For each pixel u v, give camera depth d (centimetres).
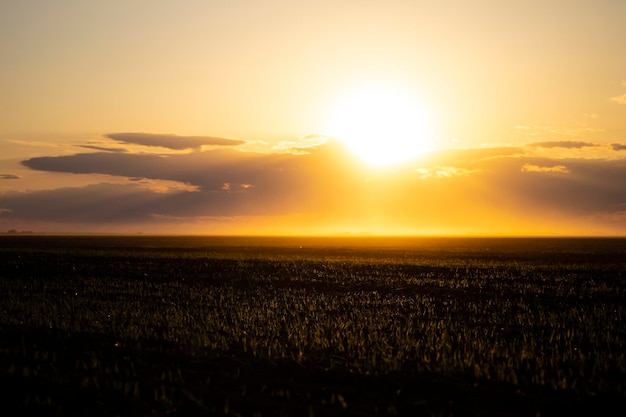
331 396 1341
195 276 4109
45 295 2925
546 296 3131
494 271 4662
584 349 1844
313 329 2084
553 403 1302
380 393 1364
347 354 1731
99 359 1647
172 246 10356
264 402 1292
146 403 1277
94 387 1383
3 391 1350
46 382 1417
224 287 3412
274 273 4366
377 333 2030
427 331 2062
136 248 9088
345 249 9444
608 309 2638
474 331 2077
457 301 2908
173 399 1306
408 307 2700
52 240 14200
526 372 1549
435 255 7388
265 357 1681
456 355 1730
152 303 2703
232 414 1215
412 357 1697
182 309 2498
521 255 7450
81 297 2877
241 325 2164
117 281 3638
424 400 1313
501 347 1795
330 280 3884
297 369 1561
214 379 1467
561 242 15100
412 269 4844
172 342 1875
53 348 1778
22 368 1538
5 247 8944
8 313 2362
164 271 4503
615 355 1714
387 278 4009
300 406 1269
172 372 1525
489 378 1470
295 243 13512
